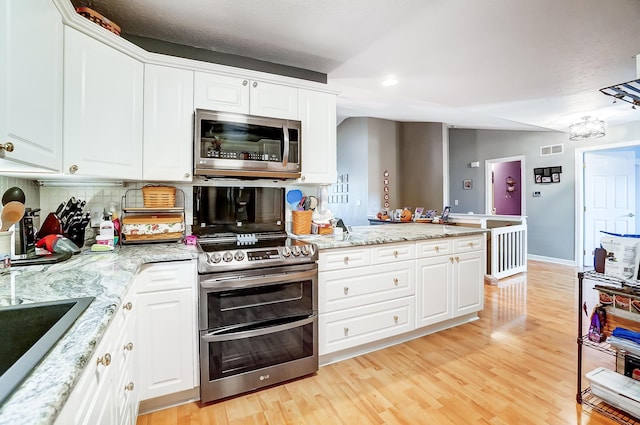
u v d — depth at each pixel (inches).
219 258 70.4
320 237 96.8
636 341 64.8
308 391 75.0
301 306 80.0
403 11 75.8
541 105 154.7
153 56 77.5
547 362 87.0
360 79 122.8
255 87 89.8
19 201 57.9
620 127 192.1
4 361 35.5
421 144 254.5
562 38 88.7
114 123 69.6
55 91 55.0
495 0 70.9
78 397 28.2
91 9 70.2
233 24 82.0
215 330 70.7
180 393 70.7
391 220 214.4
